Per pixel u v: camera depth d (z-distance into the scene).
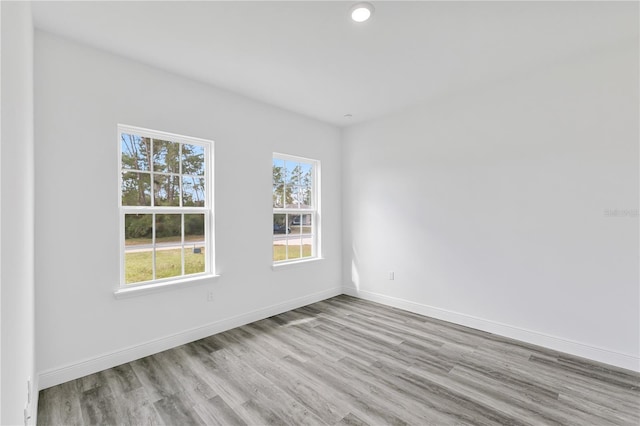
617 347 2.46
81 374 2.29
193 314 2.96
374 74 2.91
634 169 2.39
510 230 3.03
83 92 2.34
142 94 2.65
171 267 2.89
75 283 2.28
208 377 2.31
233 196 3.30
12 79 0.91
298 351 2.75
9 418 0.80
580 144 2.63
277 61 2.64
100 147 2.41
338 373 2.37
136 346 2.58
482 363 2.53
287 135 3.89
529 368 2.44
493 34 2.26
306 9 1.96
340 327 3.33
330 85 3.15
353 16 2.04
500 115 3.08
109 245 2.45
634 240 2.40
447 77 2.98
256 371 2.40
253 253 3.50
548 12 2.02
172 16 2.02
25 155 1.39
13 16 0.93
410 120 3.83
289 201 4.09
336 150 4.62
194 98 2.99
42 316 2.13
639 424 1.80
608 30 2.23
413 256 3.83
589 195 2.59
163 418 1.86
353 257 4.56
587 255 2.61
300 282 4.07
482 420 1.84
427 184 3.68
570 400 2.03
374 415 1.89
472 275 3.31
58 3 1.86
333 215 4.57
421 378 2.30
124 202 2.61
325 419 1.85
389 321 3.51
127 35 2.24
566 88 2.69
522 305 2.96
